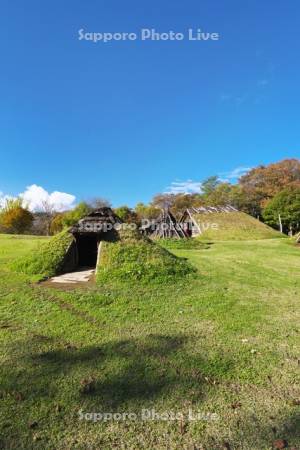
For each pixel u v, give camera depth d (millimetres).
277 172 53031
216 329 5570
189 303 7039
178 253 15953
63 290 7824
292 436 2982
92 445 2869
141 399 3541
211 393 3660
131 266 9039
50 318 6020
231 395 3625
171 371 4125
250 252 16938
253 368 4223
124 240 9930
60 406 3396
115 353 4613
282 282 9484
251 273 10695
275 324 5855
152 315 6270
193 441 2930
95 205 44844
